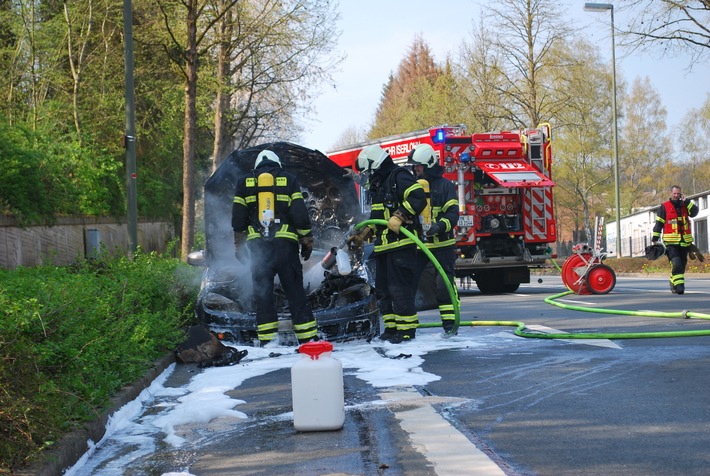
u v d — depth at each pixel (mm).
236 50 27141
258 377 6918
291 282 8227
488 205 17125
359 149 18609
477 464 4016
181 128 29609
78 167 22484
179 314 8539
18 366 4680
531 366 6734
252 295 9281
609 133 57062
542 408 5191
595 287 15031
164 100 28141
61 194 20500
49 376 5266
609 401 5301
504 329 9570
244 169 10078
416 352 7805
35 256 18203
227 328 8555
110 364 6277
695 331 8195
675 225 14453
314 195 10688
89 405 5113
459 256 16984
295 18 24234
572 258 15172
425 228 8820
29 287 7461
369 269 9422
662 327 9062
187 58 20828
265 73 27547
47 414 4520
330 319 8516
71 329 5852
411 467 4031
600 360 6867
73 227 21156
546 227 17391
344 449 4449
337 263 8516
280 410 5543
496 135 16922
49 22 25266
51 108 25594
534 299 15023
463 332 9398
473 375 6441
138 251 10641
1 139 17625
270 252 8172
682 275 14523
